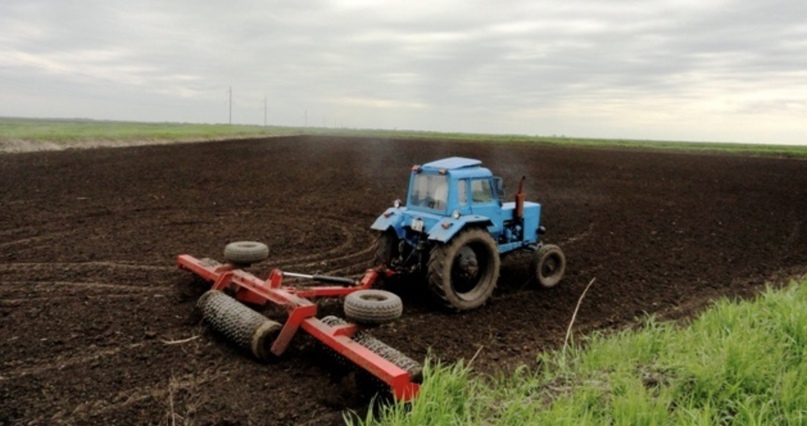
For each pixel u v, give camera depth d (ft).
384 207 50.65
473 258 23.63
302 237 36.70
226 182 63.72
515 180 79.56
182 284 24.73
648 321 20.93
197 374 16.34
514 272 30.58
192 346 18.28
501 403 14.75
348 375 16.15
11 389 14.85
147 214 41.96
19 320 19.70
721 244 40.70
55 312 20.67
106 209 42.93
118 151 101.19
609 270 32.17
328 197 55.77
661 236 43.04
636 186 77.00
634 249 38.14
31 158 79.51
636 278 30.60
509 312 23.97
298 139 195.72
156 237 34.35
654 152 170.30
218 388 15.56
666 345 18.29
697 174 97.40
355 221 43.39
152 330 19.35
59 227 35.88
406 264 24.62
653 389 15.17
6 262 27.27
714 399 14.75
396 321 21.99
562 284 28.89
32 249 30.01
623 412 13.43
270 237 36.19
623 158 136.26
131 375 16.03
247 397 15.14
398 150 143.95
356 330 16.46
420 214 24.26
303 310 17.33
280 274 19.77
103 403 14.39
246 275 20.80
